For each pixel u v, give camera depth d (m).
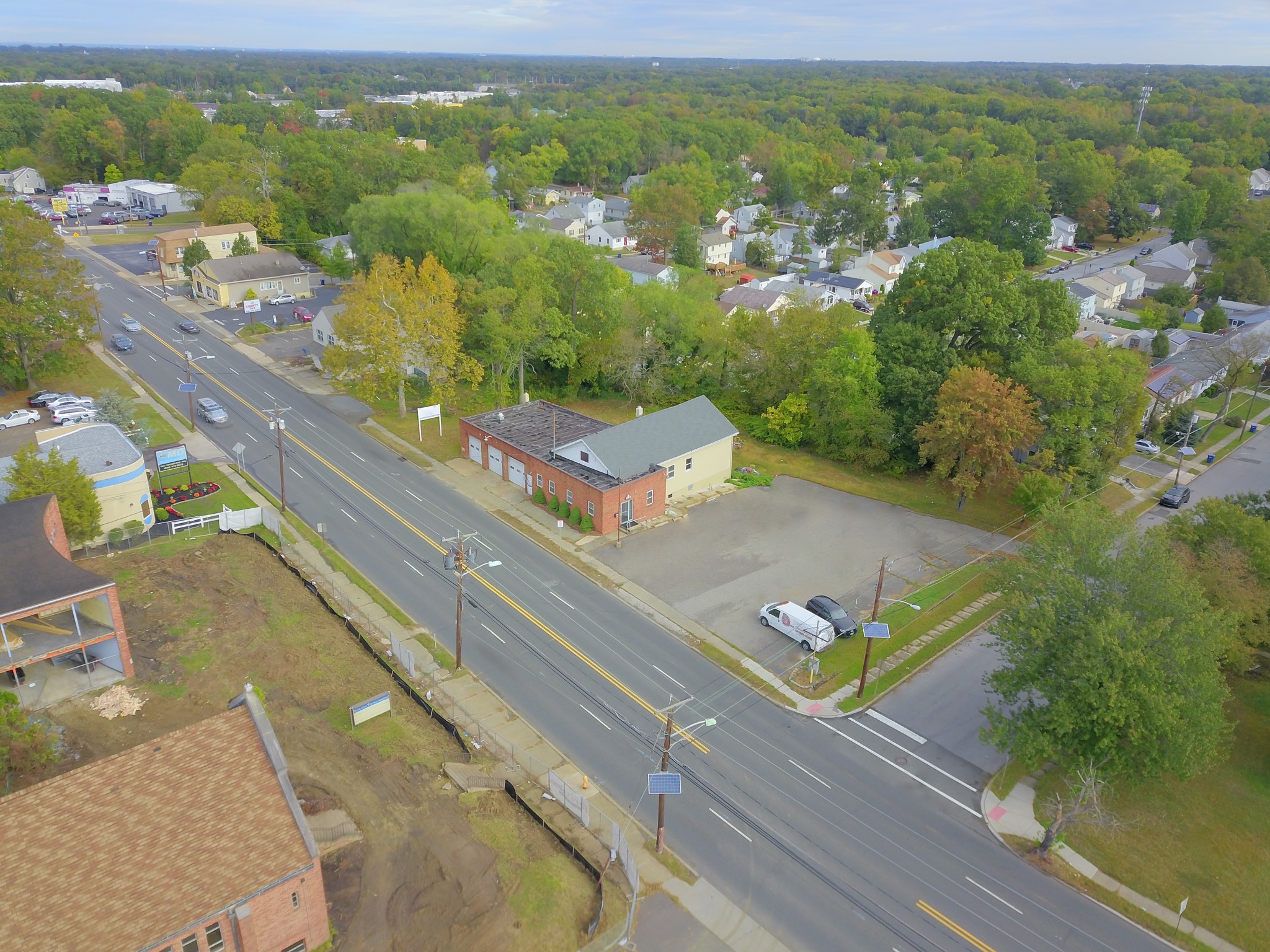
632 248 142.00
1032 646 31.59
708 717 35.47
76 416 60.00
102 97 186.38
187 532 47.31
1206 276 119.19
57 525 39.72
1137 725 28.66
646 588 45.00
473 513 52.44
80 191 147.00
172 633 37.78
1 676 34.38
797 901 26.97
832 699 37.03
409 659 36.78
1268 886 28.56
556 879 26.55
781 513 54.66
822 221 142.88
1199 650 29.86
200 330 85.69
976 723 35.97
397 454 60.31
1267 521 41.69
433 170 126.38
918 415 59.75
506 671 37.66
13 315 61.75
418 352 64.75
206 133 157.62
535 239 77.31
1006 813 31.14
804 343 65.62
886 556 49.38
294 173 128.75
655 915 26.02
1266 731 36.38
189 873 21.23
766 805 30.91
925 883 27.92
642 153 196.50
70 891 20.09
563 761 32.47
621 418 69.44
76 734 31.30
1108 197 157.25
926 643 41.38
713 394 73.00
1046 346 61.16
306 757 30.62
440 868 26.36
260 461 57.41
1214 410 81.50
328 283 107.19
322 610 40.81
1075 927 26.62
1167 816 31.45
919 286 63.09
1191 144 193.75
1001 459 52.34
